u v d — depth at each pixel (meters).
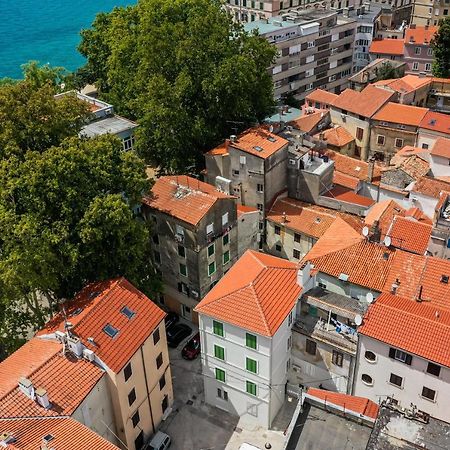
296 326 49.75
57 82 117.25
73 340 43.25
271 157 70.31
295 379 52.66
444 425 36.94
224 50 78.12
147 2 89.94
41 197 49.34
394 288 53.47
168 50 78.31
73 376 42.62
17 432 37.62
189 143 76.81
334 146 93.25
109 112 82.31
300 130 87.06
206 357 51.44
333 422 40.44
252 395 50.50
